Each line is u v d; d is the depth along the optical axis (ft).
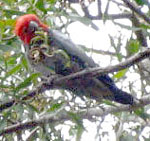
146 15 32.99
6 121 29.37
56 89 32.50
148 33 35.81
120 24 32.30
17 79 31.22
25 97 28.86
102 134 33.78
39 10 32.94
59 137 30.78
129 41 33.04
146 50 27.58
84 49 35.53
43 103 30.71
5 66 30.14
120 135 34.19
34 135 31.86
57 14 32.32
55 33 35.17
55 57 32.53
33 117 30.68
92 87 33.40
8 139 31.45
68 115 30.30
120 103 33.12
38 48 29.17
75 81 32.37
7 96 28.86
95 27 30.86
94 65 35.47
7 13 32.60
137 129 35.14
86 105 30.71
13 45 31.45
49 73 32.81
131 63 27.96
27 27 34.53
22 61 31.50
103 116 32.50
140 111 32.53
